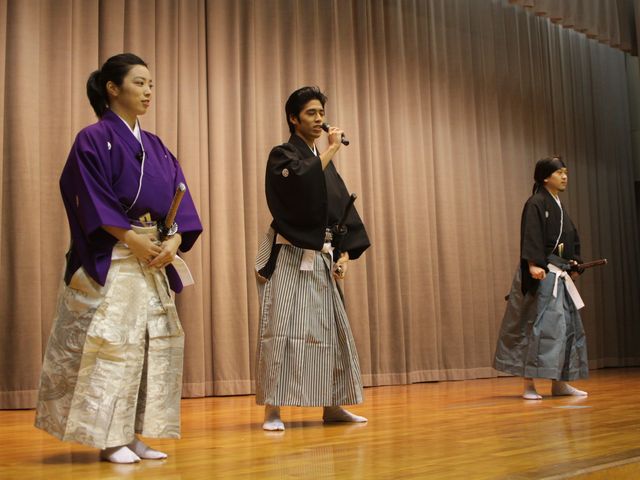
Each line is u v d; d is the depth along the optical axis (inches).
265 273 123.5
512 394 183.0
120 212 87.4
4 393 163.0
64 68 177.6
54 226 173.9
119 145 90.1
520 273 175.6
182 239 97.0
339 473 73.1
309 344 120.8
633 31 322.3
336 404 123.9
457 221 262.2
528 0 268.4
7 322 165.2
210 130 202.5
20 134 169.0
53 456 92.1
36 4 174.6
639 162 341.1
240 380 197.9
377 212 237.5
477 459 81.0
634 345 329.4
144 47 193.0
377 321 229.6
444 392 194.1
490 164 276.7
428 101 257.3
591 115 323.6
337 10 237.5
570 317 174.2
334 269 127.5
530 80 296.8
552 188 179.3
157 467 80.8
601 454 82.7
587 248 312.0
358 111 238.5
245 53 211.9
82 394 85.3
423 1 261.6
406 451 88.2
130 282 89.2
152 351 90.0
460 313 254.7
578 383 220.5
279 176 121.2
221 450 93.1
